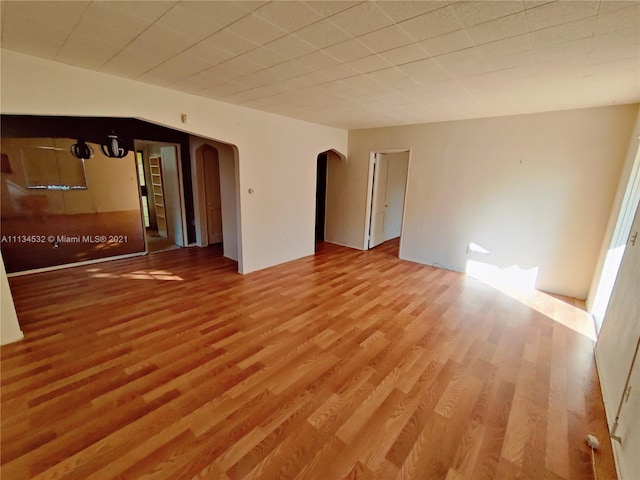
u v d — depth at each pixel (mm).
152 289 3773
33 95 2387
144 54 2281
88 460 1514
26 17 1749
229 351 2484
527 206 4020
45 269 4434
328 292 3803
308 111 4168
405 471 1501
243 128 4020
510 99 3229
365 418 1829
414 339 2742
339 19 1707
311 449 1611
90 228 4859
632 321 1866
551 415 1887
